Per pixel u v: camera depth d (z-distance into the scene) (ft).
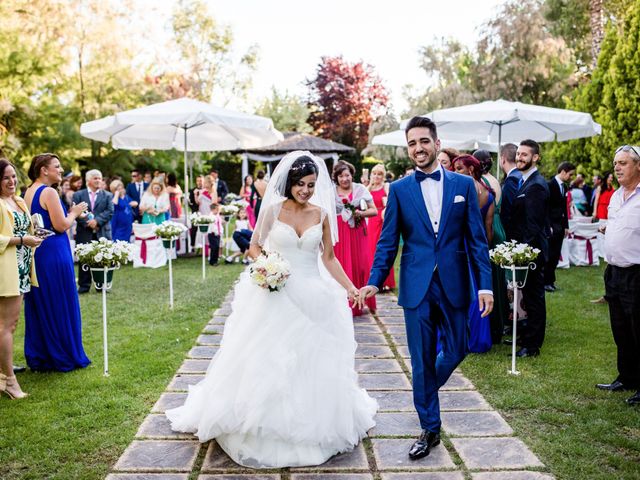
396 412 12.48
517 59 59.21
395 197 10.68
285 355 10.38
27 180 43.39
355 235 21.43
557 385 13.89
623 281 12.97
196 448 10.74
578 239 33.73
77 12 55.83
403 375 14.92
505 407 12.61
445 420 11.94
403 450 10.67
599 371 14.92
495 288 17.51
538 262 15.98
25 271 13.60
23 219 13.78
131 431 11.41
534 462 10.10
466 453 10.48
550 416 11.97
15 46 45.01
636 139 38.50
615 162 12.87
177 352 16.65
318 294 11.00
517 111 22.75
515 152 17.80
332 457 10.50
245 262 35.78
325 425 10.30
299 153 11.46
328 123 107.76
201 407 11.12
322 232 11.88
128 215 33.60
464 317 10.40
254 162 88.53
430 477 9.66
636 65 38.27
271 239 11.53
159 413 12.32
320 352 10.66
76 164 54.90
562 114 23.45
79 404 12.79
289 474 9.85
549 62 59.16
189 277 30.07
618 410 12.37
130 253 14.66
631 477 9.52
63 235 15.24
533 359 15.99
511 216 17.03
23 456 10.41
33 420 11.94
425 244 10.36
